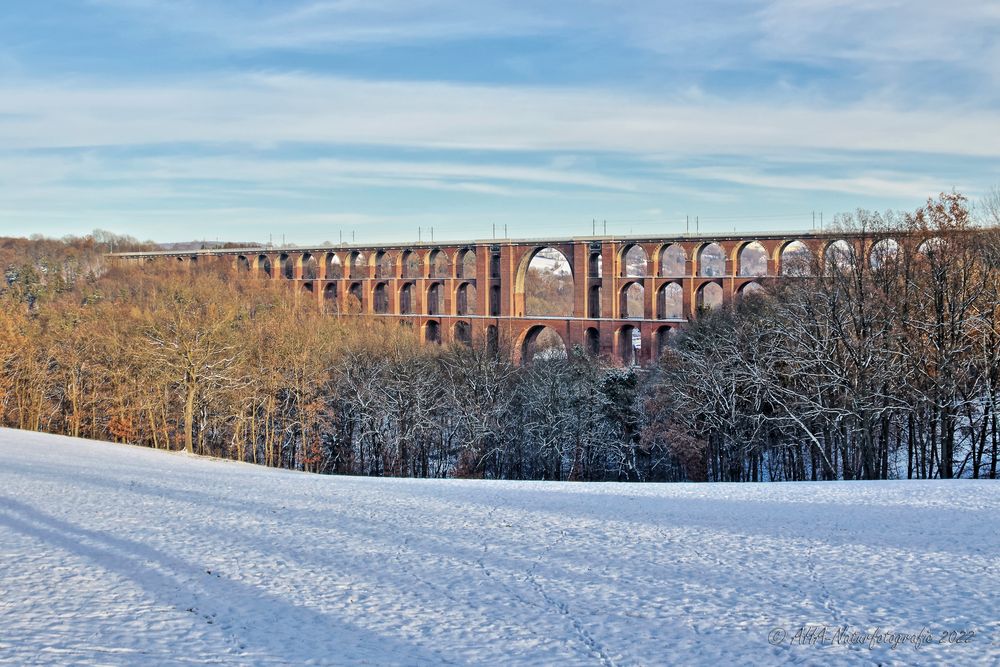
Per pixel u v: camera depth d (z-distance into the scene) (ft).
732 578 57.77
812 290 166.81
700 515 84.84
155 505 89.25
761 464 210.79
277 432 250.37
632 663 41.06
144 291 369.50
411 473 224.94
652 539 71.72
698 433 190.49
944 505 88.33
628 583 56.70
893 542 68.59
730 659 41.57
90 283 474.08
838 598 52.24
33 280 517.96
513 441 228.63
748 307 221.05
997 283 141.49
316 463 234.38
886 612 48.93
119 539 68.59
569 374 226.38
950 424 138.62
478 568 61.05
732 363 187.21
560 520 81.97
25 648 39.91
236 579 56.54
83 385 260.42
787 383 175.01
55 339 258.98
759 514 85.20
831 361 151.23
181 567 59.36
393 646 43.32
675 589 55.06
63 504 86.53
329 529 76.59
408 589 55.11
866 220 176.86
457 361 239.91
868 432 146.51
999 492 96.58
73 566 58.08
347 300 384.47
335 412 239.71
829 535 72.33
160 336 213.05
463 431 225.15
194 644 42.19
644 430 201.87
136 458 157.69
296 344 232.73
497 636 45.29
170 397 233.55
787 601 51.80
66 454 150.82
